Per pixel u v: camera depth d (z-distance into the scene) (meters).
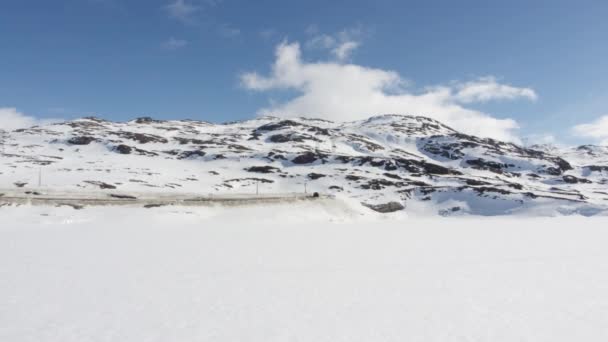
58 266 29.39
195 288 23.78
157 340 16.06
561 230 65.06
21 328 17.19
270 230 60.44
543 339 16.52
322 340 16.20
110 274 27.14
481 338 16.58
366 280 26.14
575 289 24.16
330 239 48.78
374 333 17.00
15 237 44.53
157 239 45.62
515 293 23.19
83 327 17.38
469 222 89.94
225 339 16.22
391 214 111.00
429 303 21.19
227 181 154.88
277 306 20.48
